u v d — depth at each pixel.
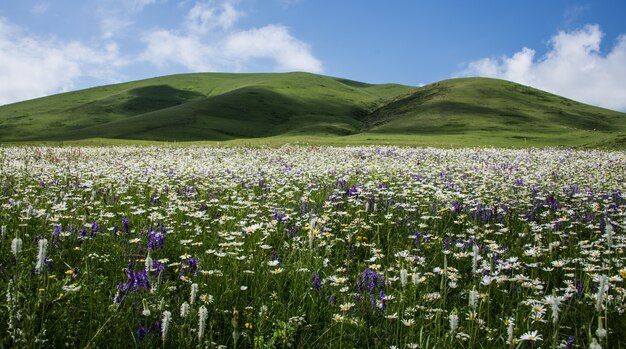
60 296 4.64
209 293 5.48
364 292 5.35
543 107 142.25
